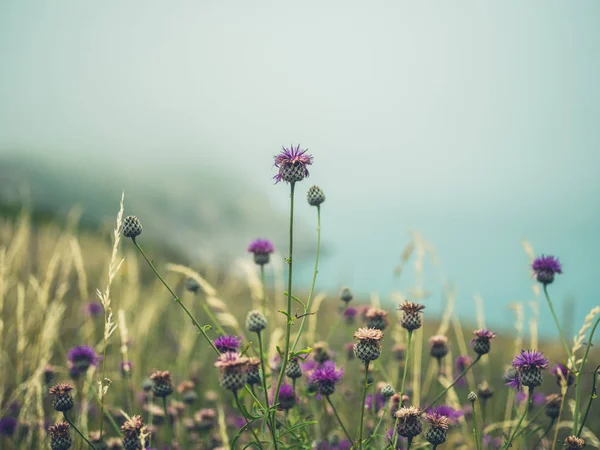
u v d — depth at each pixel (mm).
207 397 1527
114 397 1478
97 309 1648
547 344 2754
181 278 2355
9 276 1594
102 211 14555
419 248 1360
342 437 1318
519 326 1320
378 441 1243
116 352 1637
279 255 1322
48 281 1436
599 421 1584
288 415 1187
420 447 1221
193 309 2240
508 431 1329
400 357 1422
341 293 1355
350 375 1692
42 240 1862
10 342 1498
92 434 1278
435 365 1442
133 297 1688
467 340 2887
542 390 1895
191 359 1805
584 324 1143
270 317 1397
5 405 1438
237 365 1052
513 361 1135
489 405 1481
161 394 1232
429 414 1122
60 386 1184
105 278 1673
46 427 1340
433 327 3293
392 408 1220
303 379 1284
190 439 1427
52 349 1516
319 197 1153
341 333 2041
